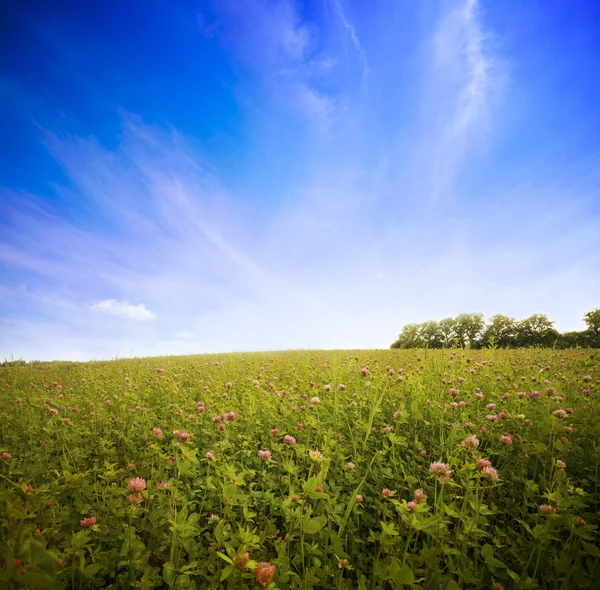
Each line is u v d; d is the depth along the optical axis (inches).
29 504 101.1
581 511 121.4
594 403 187.8
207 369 481.1
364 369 251.4
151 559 114.0
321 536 114.3
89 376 451.2
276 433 178.7
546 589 98.1
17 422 227.9
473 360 362.3
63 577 96.7
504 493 144.3
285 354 743.1
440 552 100.3
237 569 83.2
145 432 204.4
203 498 135.9
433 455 170.9
